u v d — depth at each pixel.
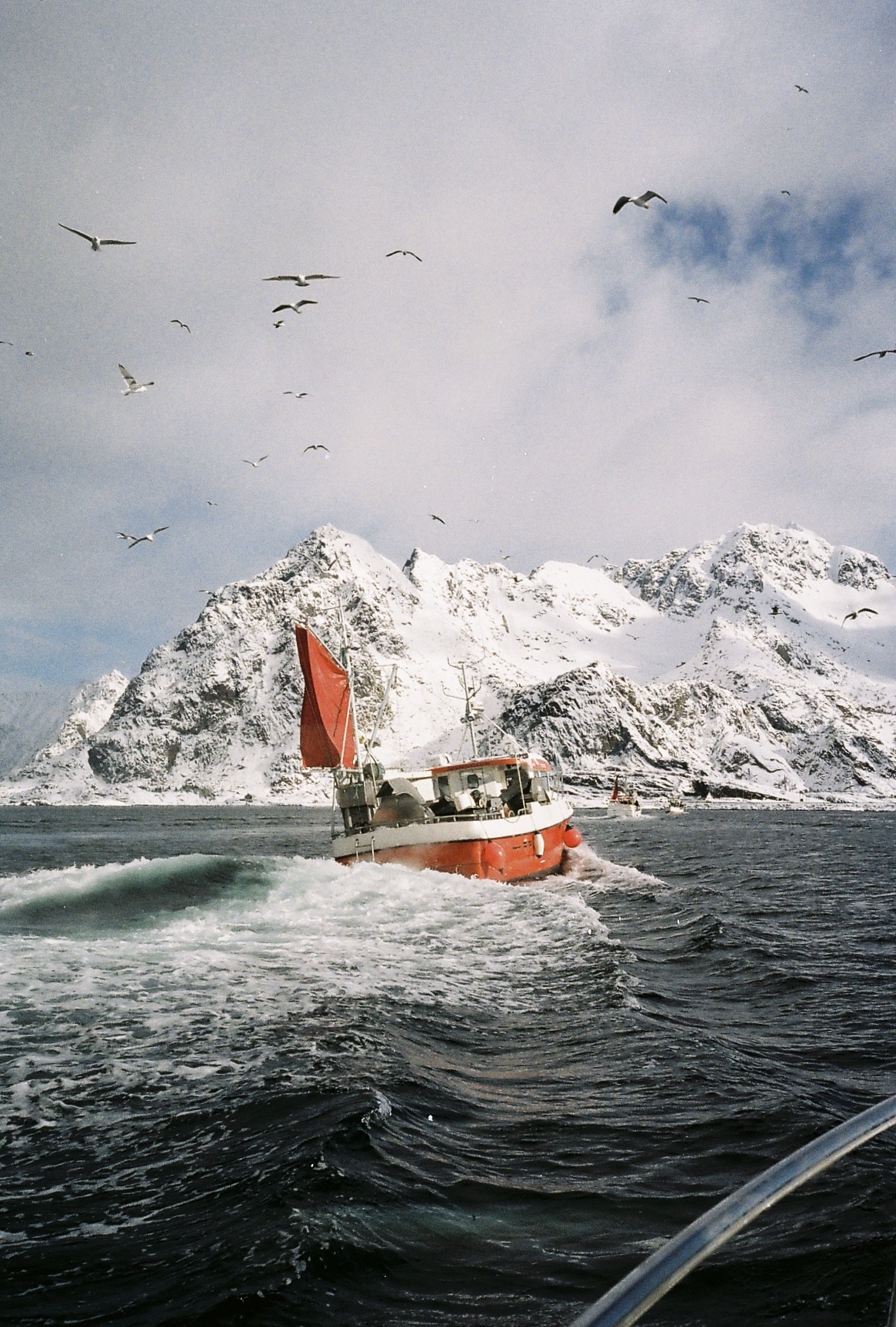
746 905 29.66
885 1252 6.85
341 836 35.19
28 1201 7.51
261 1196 7.39
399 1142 8.66
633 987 15.94
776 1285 6.51
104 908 21.23
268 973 15.69
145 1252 6.63
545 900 25.00
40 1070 10.66
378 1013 13.30
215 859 25.11
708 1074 11.12
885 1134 9.41
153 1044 11.65
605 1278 6.51
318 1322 5.80
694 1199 7.78
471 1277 6.47
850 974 18.12
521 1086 10.66
